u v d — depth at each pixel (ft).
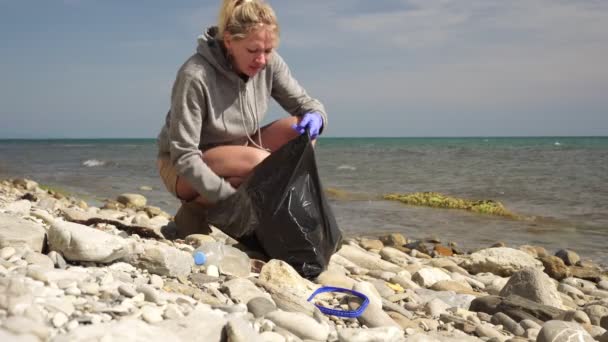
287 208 10.61
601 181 43.24
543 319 9.91
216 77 11.56
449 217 28.27
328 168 61.31
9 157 99.09
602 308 10.67
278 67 12.52
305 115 12.39
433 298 11.19
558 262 16.71
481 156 81.51
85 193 35.14
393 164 66.90
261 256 11.29
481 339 8.39
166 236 13.39
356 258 14.69
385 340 7.09
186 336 5.89
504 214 29.19
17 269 7.05
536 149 109.50
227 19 10.88
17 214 12.26
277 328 6.91
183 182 12.28
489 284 13.70
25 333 5.02
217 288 8.40
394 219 27.45
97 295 6.66
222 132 11.95
